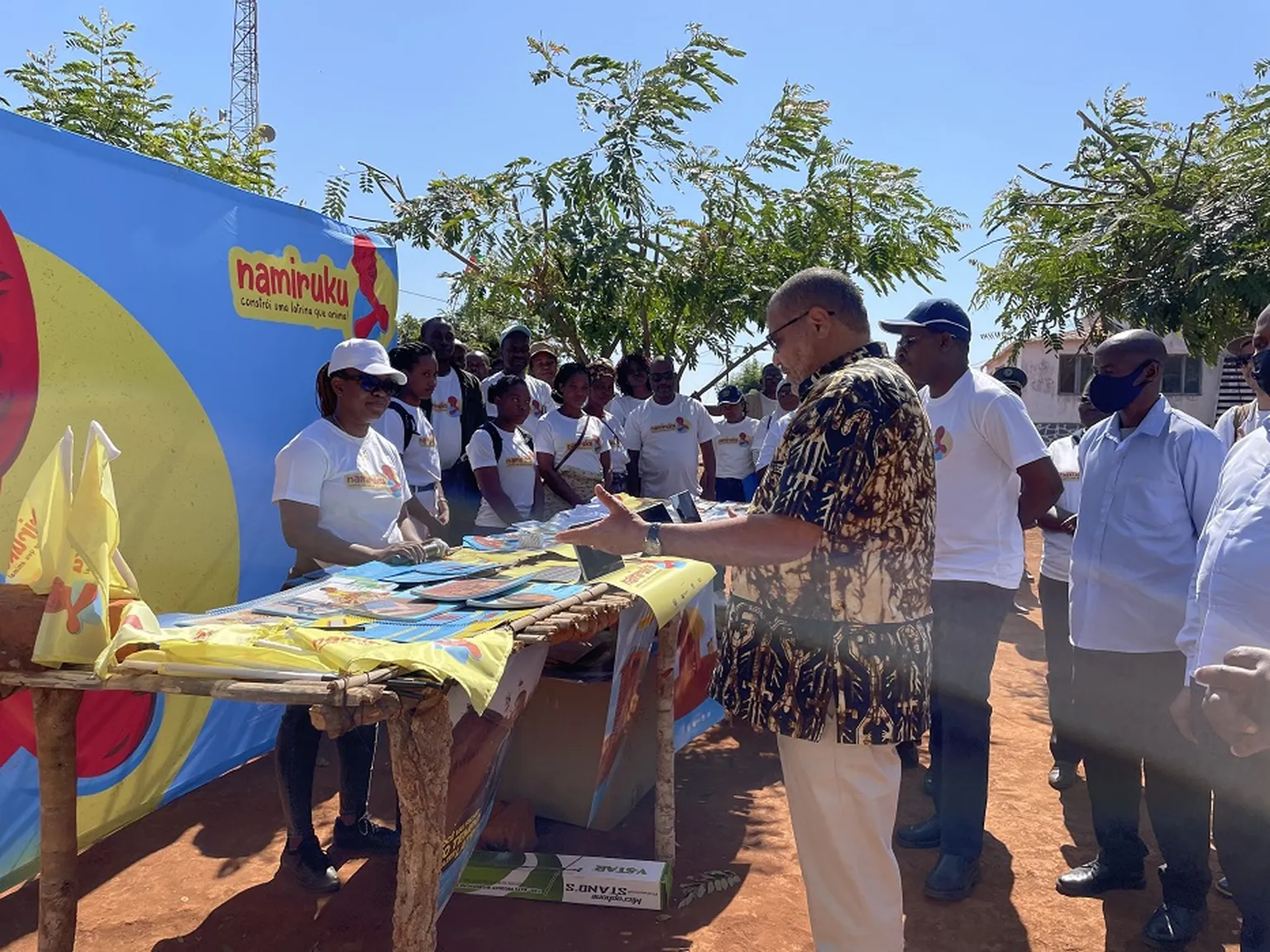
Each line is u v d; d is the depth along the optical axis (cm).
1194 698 235
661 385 682
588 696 368
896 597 227
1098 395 333
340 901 331
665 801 344
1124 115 884
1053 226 908
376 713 188
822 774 232
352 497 345
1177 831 304
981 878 353
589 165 890
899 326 340
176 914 321
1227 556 225
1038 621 793
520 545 351
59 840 230
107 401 366
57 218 343
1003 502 342
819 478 213
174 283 398
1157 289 792
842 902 238
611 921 318
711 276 927
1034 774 456
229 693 190
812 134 939
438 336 584
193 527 411
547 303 929
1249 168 768
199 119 1121
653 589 295
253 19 3328
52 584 208
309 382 487
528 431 696
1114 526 332
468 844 265
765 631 234
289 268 471
